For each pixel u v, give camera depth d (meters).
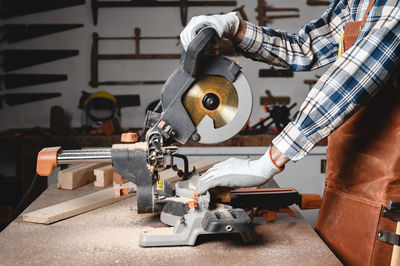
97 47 4.01
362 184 1.10
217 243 1.01
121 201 1.40
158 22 4.04
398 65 0.95
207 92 1.11
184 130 1.11
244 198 1.18
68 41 4.02
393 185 1.02
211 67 1.09
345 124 1.17
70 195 1.47
